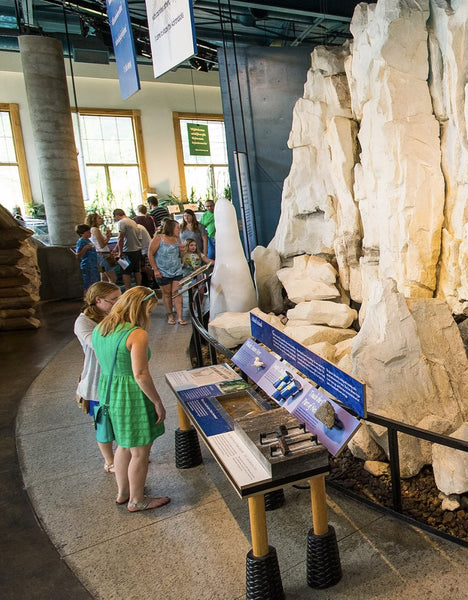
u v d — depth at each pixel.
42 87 10.62
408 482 3.65
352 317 6.32
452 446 2.45
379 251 6.05
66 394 5.30
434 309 4.31
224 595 2.45
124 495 3.27
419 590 2.41
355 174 6.35
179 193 17.77
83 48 12.69
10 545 2.93
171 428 4.30
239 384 3.26
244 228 8.78
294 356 2.91
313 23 11.96
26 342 7.51
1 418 4.84
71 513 3.21
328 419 2.42
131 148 17.11
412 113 5.13
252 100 9.22
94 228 9.85
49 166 10.96
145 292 3.04
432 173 5.14
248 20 12.58
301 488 3.33
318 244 7.54
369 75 5.51
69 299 11.08
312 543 2.43
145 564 2.71
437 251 5.26
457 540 2.71
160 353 6.36
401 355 4.05
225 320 6.49
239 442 2.49
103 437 3.33
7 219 8.12
